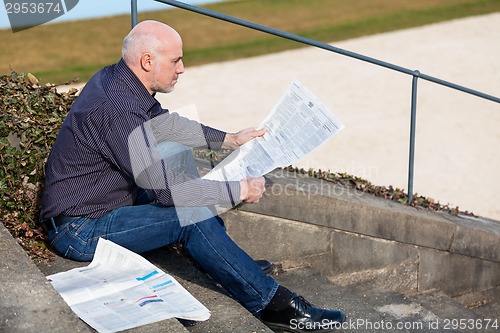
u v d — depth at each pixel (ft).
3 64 44.62
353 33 53.11
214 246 11.44
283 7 59.98
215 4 61.00
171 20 55.83
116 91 11.48
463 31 53.21
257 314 11.86
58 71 43.88
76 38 50.31
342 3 61.05
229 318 11.39
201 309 10.44
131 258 11.38
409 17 57.11
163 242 11.76
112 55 47.65
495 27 54.19
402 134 34.83
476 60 46.88
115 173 11.66
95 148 11.42
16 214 13.00
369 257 16.22
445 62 46.37
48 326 9.20
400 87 41.75
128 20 55.21
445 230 17.12
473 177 30.48
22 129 13.39
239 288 11.63
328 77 43.27
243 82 42.09
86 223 11.74
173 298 10.64
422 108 38.63
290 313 11.82
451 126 36.17
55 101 14.43
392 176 29.84
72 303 10.40
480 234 17.72
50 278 11.10
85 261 11.85
